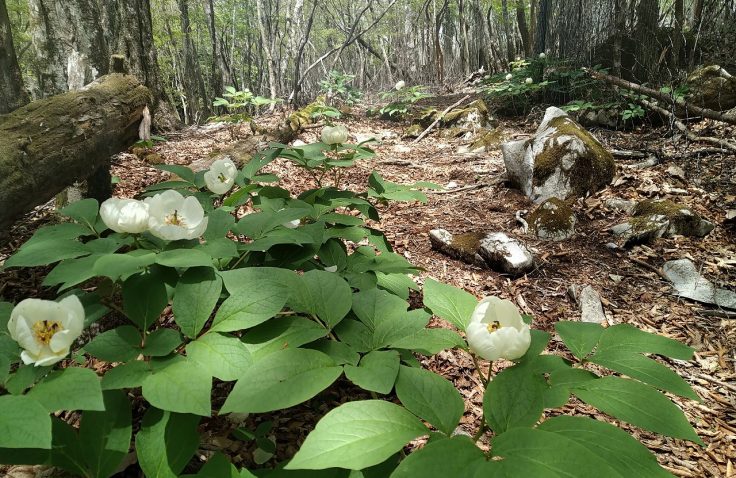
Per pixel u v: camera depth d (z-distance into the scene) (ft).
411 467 3.15
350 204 8.34
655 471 3.33
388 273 7.36
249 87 64.49
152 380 4.09
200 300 4.81
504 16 49.73
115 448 4.33
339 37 75.77
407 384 4.18
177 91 58.80
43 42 19.70
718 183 15.94
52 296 9.50
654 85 24.36
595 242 13.70
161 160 18.81
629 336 4.59
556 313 10.86
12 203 7.61
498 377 4.12
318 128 28.22
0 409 3.42
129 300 4.82
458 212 16.11
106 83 11.00
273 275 5.25
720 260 12.31
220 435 6.26
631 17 26.68
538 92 32.19
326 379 4.10
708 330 10.20
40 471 5.59
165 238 5.14
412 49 64.80
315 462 3.35
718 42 27.61
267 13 45.47
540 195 16.44
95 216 5.81
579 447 3.15
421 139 27.99
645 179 16.44
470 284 11.84
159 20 50.29
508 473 3.04
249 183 7.89
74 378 3.82
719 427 7.79
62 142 8.69
